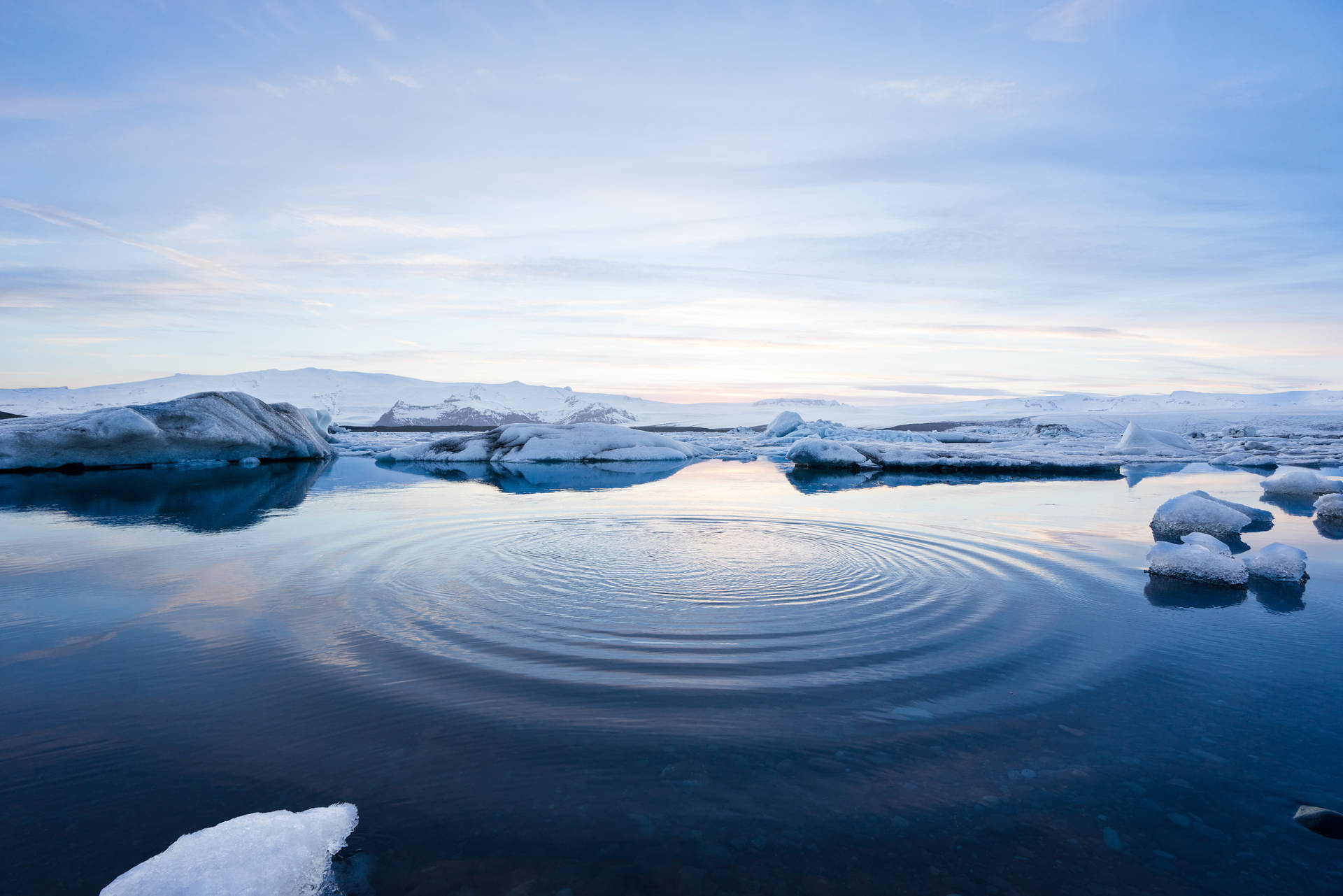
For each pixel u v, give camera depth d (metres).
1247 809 2.30
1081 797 2.37
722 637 3.91
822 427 35.12
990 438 35.16
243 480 13.93
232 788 2.38
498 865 2.00
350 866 1.99
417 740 2.69
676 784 2.41
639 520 8.15
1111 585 5.15
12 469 15.62
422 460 20.39
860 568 5.65
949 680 3.32
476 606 4.48
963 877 1.97
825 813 2.26
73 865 2.00
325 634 3.91
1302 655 3.68
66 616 4.25
